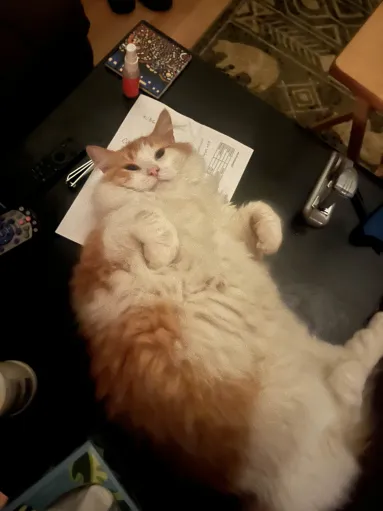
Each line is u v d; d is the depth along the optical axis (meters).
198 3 1.57
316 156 1.05
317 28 1.56
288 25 1.56
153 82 1.08
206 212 0.89
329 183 0.98
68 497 0.73
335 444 0.80
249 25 1.55
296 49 1.53
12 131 1.13
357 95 1.01
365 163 1.42
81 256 0.90
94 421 0.84
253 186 1.02
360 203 1.02
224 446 0.78
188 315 0.81
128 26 1.54
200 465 0.81
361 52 0.99
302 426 0.78
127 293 0.82
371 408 0.83
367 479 0.80
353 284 0.97
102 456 0.83
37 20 0.96
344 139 1.43
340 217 1.01
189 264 0.84
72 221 0.97
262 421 0.78
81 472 0.78
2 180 1.00
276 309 0.89
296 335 0.88
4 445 0.84
